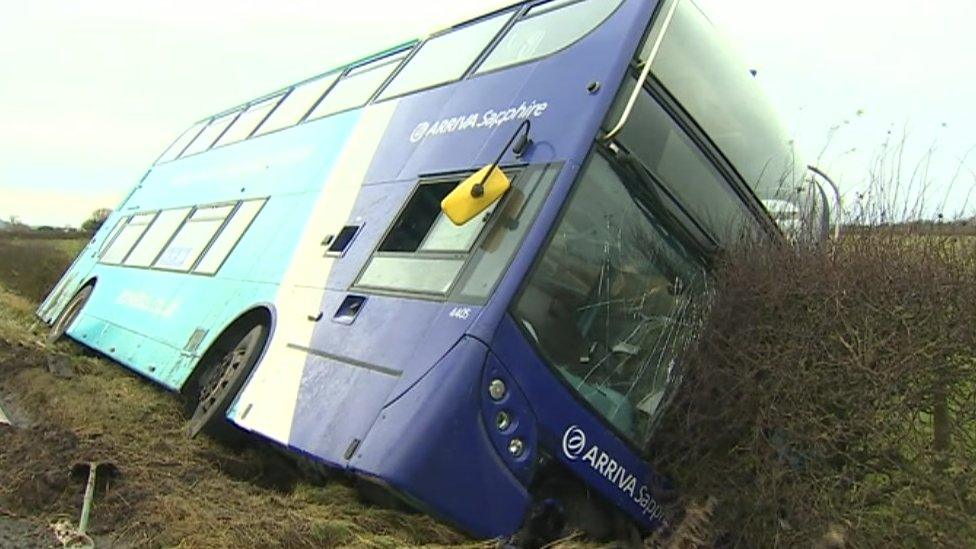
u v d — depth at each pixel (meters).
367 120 8.09
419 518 4.88
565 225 5.13
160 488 5.03
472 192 5.34
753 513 4.78
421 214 6.18
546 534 4.92
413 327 5.30
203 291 9.07
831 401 4.48
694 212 5.73
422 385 4.87
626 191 5.43
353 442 5.02
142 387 9.13
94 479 4.84
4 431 5.85
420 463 4.60
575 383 5.06
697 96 6.05
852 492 4.43
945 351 4.27
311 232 7.55
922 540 4.21
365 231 6.68
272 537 4.36
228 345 7.84
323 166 8.30
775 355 4.72
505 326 4.84
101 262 14.30
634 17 5.70
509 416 4.78
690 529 4.82
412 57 8.46
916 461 4.27
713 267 5.70
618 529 5.20
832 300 4.55
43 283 26.59
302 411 5.71
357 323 5.88
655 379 5.38
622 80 5.45
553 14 6.66
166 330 9.47
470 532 4.67
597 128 5.28
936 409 4.30
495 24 7.42
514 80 6.26
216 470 6.04
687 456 5.16
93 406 7.59
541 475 4.95
